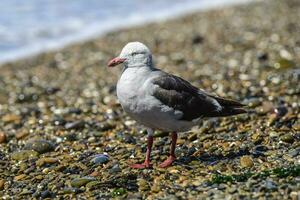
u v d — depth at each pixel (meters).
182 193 10.62
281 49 25.75
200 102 12.03
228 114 12.38
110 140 14.73
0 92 22.91
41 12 33.69
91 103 19.52
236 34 29.80
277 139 13.36
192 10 37.69
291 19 32.31
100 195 11.04
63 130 15.94
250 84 20.03
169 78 11.78
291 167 11.07
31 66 26.84
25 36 30.67
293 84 19.28
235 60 24.73
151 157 12.84
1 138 15.22
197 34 29.97
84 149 14.06
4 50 29.05
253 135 13.72
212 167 11.91
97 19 34.47
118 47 29.69
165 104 11.54
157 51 28.06
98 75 24.94
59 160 13.15
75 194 11.20
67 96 21.58
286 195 10.05
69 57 28.08
